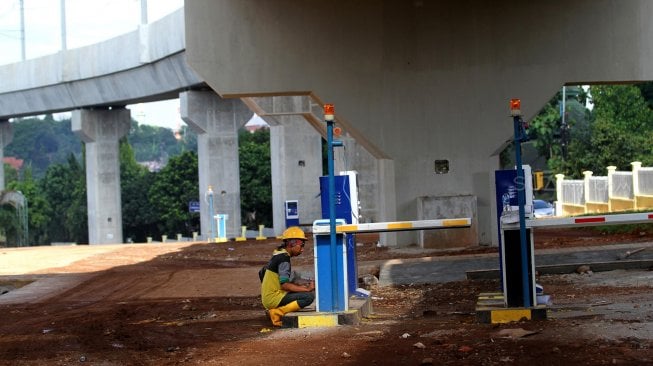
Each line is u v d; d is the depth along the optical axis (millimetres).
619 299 14203
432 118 25141
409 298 17281
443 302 16391
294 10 24078
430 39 25031
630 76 24922
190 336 13023
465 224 12820
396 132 25047
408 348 10500
